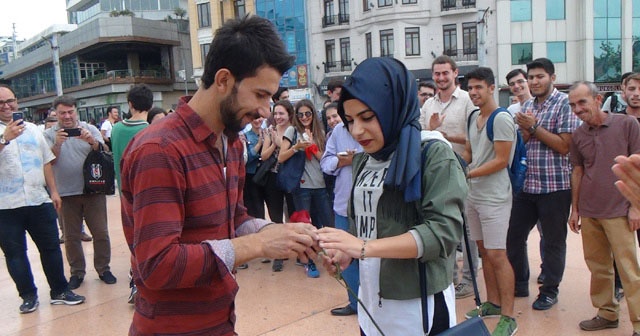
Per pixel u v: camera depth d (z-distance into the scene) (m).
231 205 1.84
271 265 5.47
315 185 5.14
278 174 5.11
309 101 5.11
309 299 4.39
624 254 3.33
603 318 3.54
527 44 26.72
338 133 4.29
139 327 1.78
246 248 1.64
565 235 3.92
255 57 1.63
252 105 1.68
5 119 4.39
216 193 1.73
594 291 3.58
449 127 4.57
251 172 5.55
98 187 4.84
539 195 3.96
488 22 26.42
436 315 2.05
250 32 1.66
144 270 1.56
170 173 1.58
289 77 29.94
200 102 1.72
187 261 1.54
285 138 5.04
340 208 4.21
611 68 27.02
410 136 1.94
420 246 1.81
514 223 4.13
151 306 1.74
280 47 1.69
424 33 27.33
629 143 3.33
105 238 5.13
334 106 5.15
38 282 5.24
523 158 3.70
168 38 35.88
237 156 1.93
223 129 1.78
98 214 5.06
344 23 28.73
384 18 27.27
